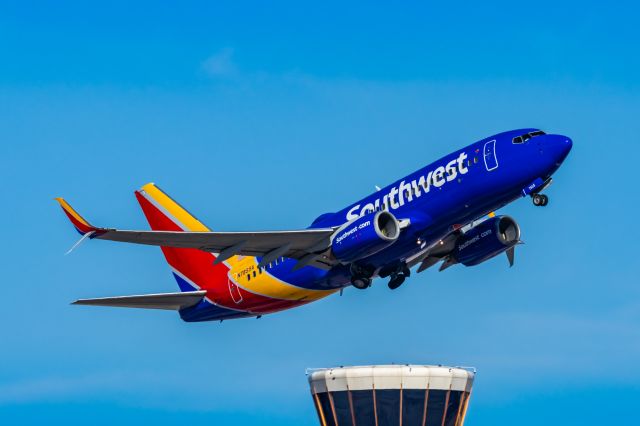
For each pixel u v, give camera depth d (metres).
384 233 191.25
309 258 197.38
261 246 195.25
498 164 186.38
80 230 176.00
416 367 198.12
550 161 183.88
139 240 184.75
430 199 190.62
